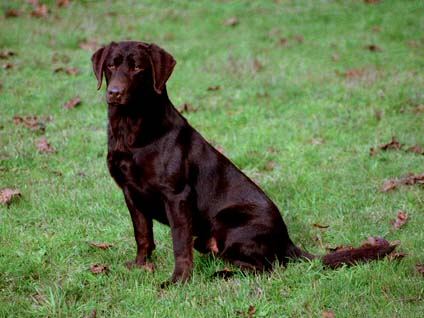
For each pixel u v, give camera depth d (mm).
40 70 13555
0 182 8984
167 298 5992
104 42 15438
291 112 11828
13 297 6059
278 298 5992
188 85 13062
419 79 13234
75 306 5895
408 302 5844
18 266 6609
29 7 17469
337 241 7391
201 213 6605
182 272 6332
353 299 5906
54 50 14773
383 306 5758
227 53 15023
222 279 6414
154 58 6234
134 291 6152
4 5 17359
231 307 5766
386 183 8820
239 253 6484
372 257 6512
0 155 9773
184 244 6359
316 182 9031
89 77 13273
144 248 6777
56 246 7148
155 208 6586
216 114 11773
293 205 8422
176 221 6348
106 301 6023
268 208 6598
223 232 6551
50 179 9164
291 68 14211
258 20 17641
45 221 7902
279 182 9047
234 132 10945
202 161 6570
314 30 16938
